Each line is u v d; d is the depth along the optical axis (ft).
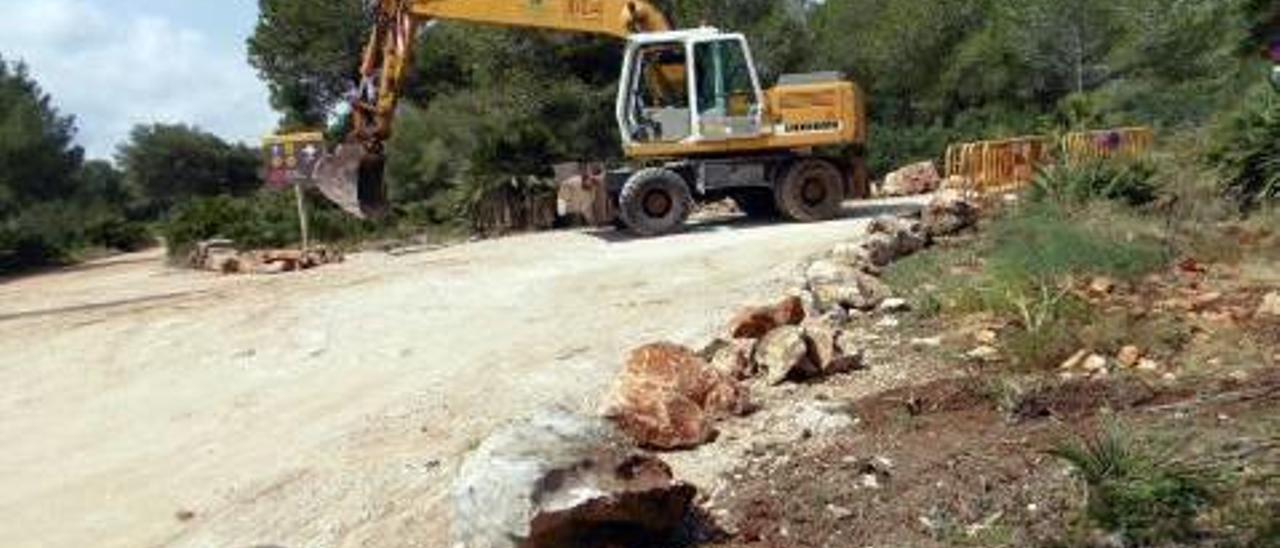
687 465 26.61
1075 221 41.75
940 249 44.68
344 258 68.95
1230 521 20.45
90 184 211.20
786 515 23.44
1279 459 22.20
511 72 127.13
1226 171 44.88
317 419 35.60
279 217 82.28
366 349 42.32
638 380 28.58
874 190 90.12
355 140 70.28
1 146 184.14
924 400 27.91
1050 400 26.18
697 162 65.92
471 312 45.44
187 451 34.88
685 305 41.27
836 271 38.34
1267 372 27.12
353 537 27.32
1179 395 26.13
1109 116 95.76
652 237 62.95
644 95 66.03
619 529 22.71
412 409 34.73
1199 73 118.52
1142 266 35.94
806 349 30.78
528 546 21.95
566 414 24.20
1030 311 32.48
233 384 40.57
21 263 107.14
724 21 130.41
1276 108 45.32
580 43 127.03
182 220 87.20
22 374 45.50
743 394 29.09
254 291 56.80
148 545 29.12
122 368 44.42
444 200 86.12
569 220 76.95
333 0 159.22
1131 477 21.31
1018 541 20.94
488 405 33.71
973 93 129.80
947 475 23.67
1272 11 84.07
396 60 69.15
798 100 66.13
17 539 30.50
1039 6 124.57
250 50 165.68
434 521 26.99
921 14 134.41
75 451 36.29
